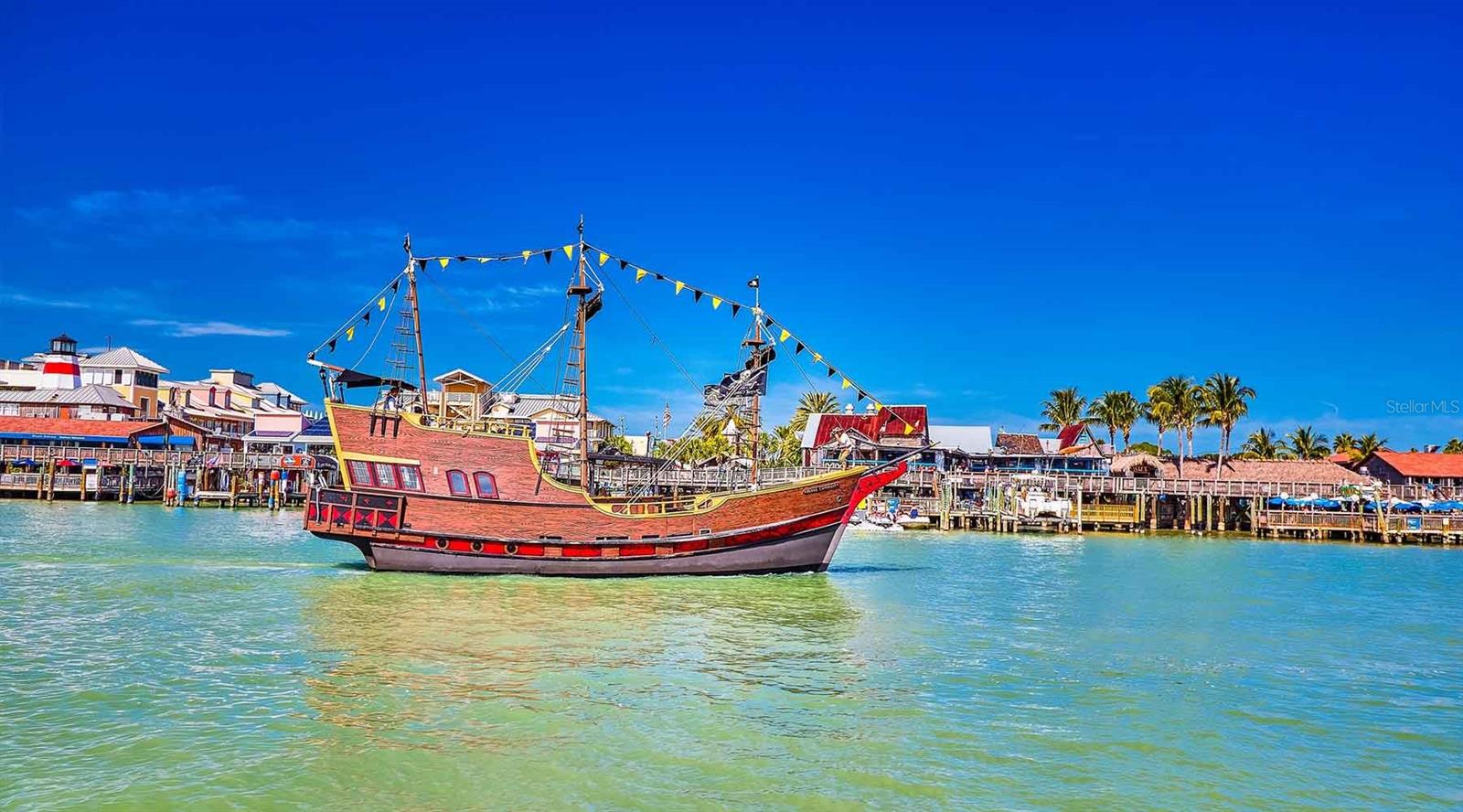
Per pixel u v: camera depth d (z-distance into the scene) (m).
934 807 15.43
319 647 25.30
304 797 15.16
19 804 14.60
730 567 42.28
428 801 15.15
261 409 134.50
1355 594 41.28
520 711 19.84
